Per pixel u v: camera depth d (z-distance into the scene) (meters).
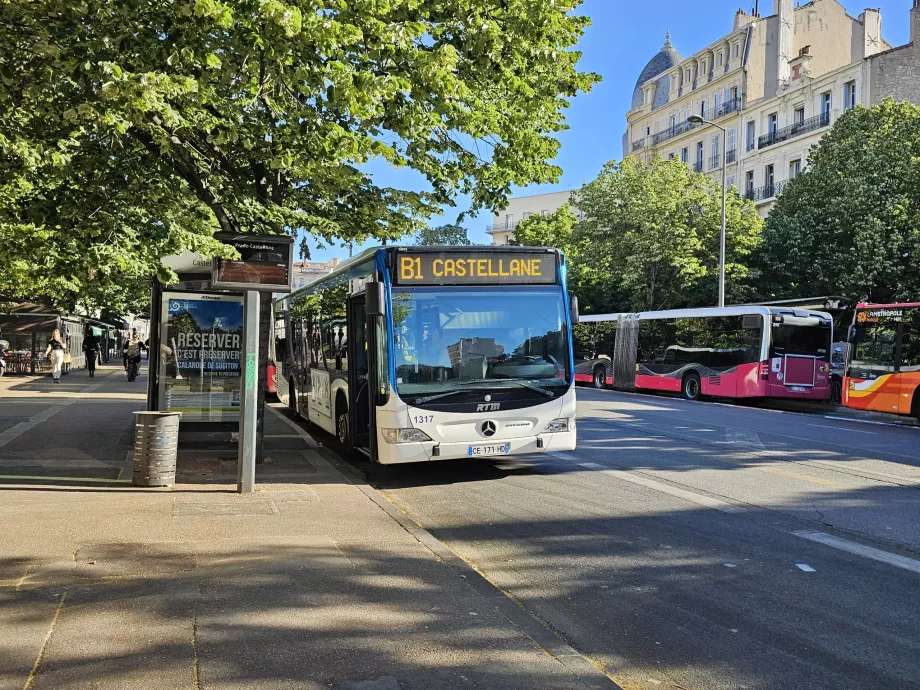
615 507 8.49
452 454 9.70
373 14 7.98
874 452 12.61
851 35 55.28
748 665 4.34
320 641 4.29
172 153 9.43
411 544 6.47
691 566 6.25
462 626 4.60
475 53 9.59
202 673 3.84
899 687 4.07
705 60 58.56
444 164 11.58
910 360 17.80
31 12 7.79
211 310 12.34
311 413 14.94
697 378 25.39
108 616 4.60
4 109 8.62
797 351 23.27
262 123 10.21
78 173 9.08
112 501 7.87
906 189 30.81
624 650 4.54
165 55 7.66
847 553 6.61
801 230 34.72
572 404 10.22
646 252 36.78
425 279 9.90
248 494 8.48
